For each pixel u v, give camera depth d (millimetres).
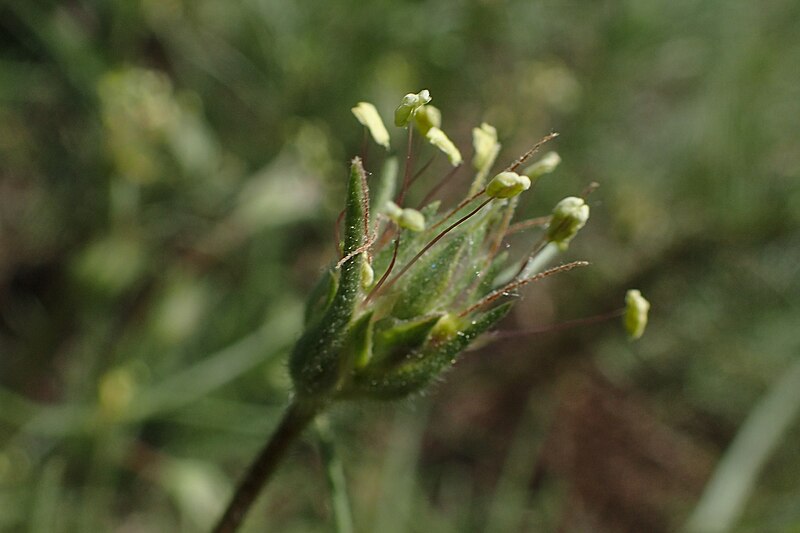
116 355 164
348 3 176
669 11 184
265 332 164
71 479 161
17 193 185
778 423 156
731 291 192
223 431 170
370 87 183
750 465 155
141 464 164
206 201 177
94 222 174
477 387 203
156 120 163
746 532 169
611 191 192
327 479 107
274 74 182
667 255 191
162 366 167
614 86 192
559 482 181
